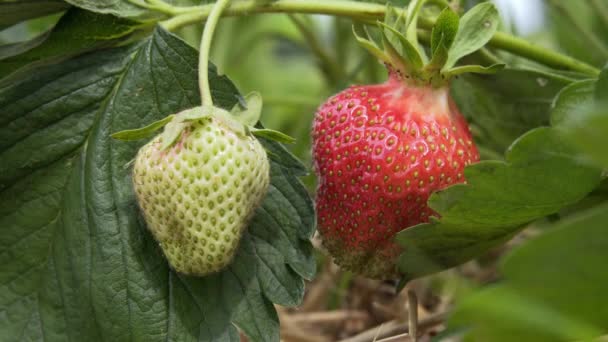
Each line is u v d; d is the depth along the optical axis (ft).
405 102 0.91
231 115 0.85
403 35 0.93
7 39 1.37
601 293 0.68
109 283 0.89
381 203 0.89
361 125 0.90
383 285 1.22
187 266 0.86
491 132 1.14
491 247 0.89
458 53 0.92
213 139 0.83
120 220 0.90
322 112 0.93
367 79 1.41
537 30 1.58
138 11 0.94
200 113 0.83
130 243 0.89
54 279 0.89
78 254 0.89
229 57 1.62
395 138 0.89
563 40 1.38
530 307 0.69
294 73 2.03
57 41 0.92
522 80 1.05
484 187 0.82
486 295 0.68
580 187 0.81
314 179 1.17
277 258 0.89
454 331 0.79
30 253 0.90
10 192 0.90
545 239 0.66
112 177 0.90
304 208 0.89
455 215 0.84
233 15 0.97
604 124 0.61
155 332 0.88
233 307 0.89
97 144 0.91
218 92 0.90
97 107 0.92
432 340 0.80
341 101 0.92
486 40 0.92
